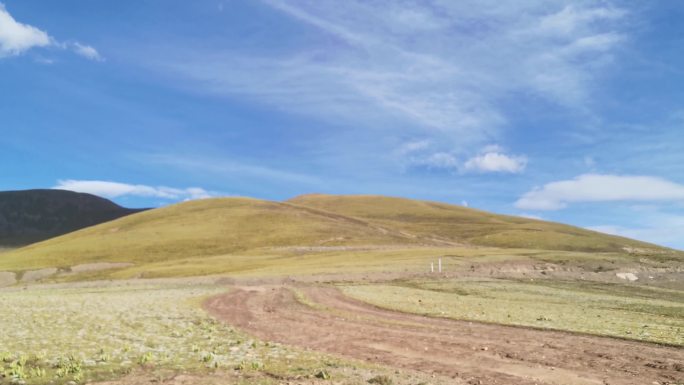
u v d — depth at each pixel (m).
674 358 20.05
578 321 32.03
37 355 17.94
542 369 18.20
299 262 109.62
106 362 17.25
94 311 34.44
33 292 64.44
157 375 15.67
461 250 121.12
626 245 183.88
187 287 66.69
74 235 186.12
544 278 80.62
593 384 16.14
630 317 35.62
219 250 144.12
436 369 18.11
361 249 143.62
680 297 62.75
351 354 20.83
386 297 48.94
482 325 29.73
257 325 29.61
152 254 137.88
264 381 15.20
